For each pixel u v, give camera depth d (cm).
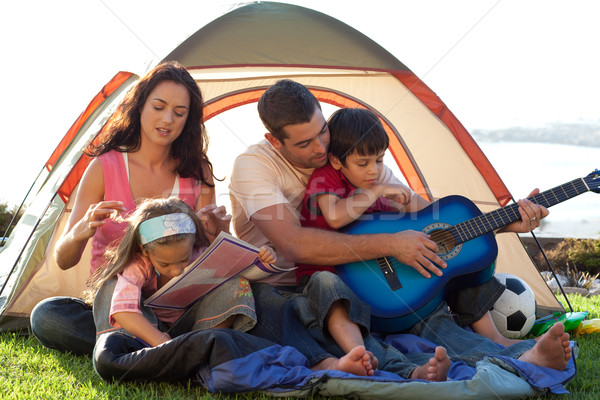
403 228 300
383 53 375
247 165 302
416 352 263
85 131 362
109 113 335
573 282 571
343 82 411
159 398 219
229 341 222
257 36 355
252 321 248
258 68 381
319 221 305
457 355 258
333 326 248
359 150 289
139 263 253
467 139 392
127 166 297
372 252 280
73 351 276
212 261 237
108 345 231
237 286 251
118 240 279
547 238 702
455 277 287
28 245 333
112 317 241
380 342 261
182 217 250
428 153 404
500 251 392
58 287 332
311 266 292
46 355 275
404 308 278
